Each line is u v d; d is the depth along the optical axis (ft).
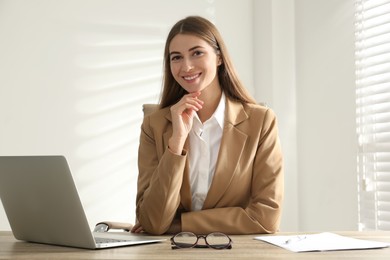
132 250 4.04
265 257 3.62
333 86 10.08
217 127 6.31
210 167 6.26
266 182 6.02
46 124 10.38
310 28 10.82
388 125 8.79
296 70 11.35
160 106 6.72
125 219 10.89
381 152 8.91
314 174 10.67
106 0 10.89
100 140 10.73
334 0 10.07
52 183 4.10
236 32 11.91
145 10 11.19
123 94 10.96
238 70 11.88
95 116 10.71
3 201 4.77
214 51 6.18
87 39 10.72
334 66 10.06
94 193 10.64
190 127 5.76
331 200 10.11
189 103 5.70
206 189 6.23
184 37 6.02
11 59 10.20
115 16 10.95
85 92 10.66
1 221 9.99
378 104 9.01
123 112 10.94
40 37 10.40
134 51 11.08
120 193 10.86
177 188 5.58
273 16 11.30
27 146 10.25
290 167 11.19
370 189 9.08
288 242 4.36
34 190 4.31
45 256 3.75
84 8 10.71
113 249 4.12
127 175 10.94
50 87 10.43
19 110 10.23
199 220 5.45
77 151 10.56
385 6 8.83
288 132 11.24
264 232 5.46
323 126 10.37
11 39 10.21
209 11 11.70
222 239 4.25
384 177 8.83
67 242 4.29
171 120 6.36
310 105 10.83
